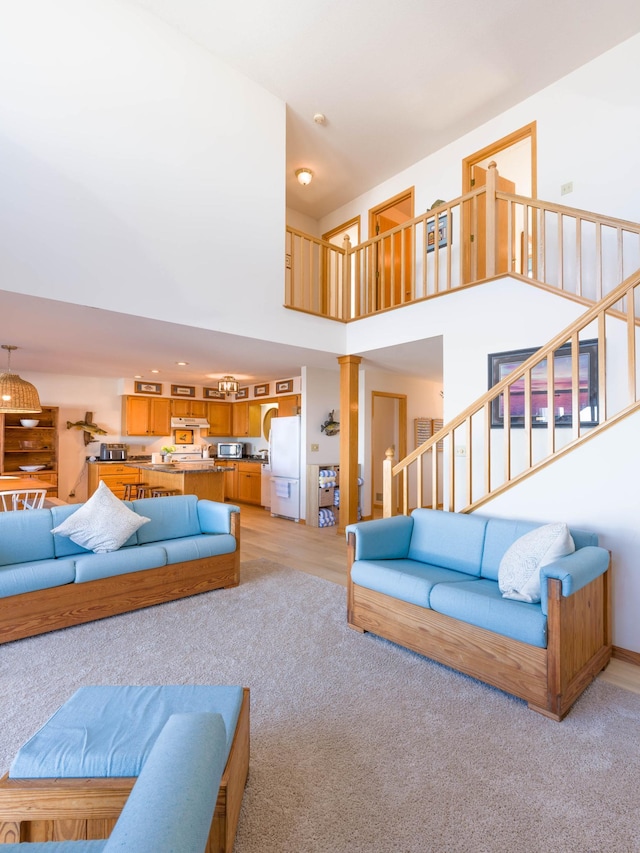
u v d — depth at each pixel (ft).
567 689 6.58
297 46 12.98
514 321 12.42
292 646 8.68
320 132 16.97
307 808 4.82
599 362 8.68
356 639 9.04
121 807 3.65
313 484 20.74
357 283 17.74
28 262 10.06
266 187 14.71
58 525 10.64
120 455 23.63
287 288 21.90
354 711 6.61
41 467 21.20
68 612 9.42
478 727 6.25
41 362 19.56
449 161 17.74
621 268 10.22
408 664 8.04
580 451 8.90
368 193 21.25
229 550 12.07
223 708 4.68
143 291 11.89
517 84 14.52
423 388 25.76
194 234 12.91
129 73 11.64
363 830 4.55
